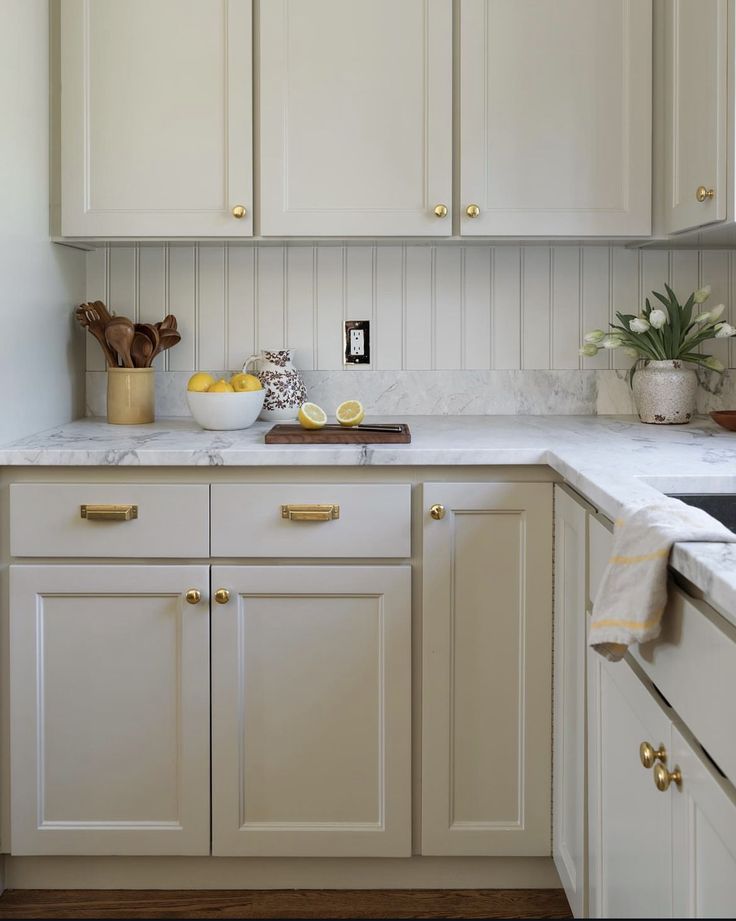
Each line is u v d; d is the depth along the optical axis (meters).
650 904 1.21
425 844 1.95
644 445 1.92
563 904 1.97
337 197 2.18
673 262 2.52
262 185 2.17
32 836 1.95
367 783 1.94
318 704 1.93
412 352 2.52
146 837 1.95
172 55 2.16
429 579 1.91
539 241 2.30
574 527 1.71
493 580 1.91
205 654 1.91
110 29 2.16
